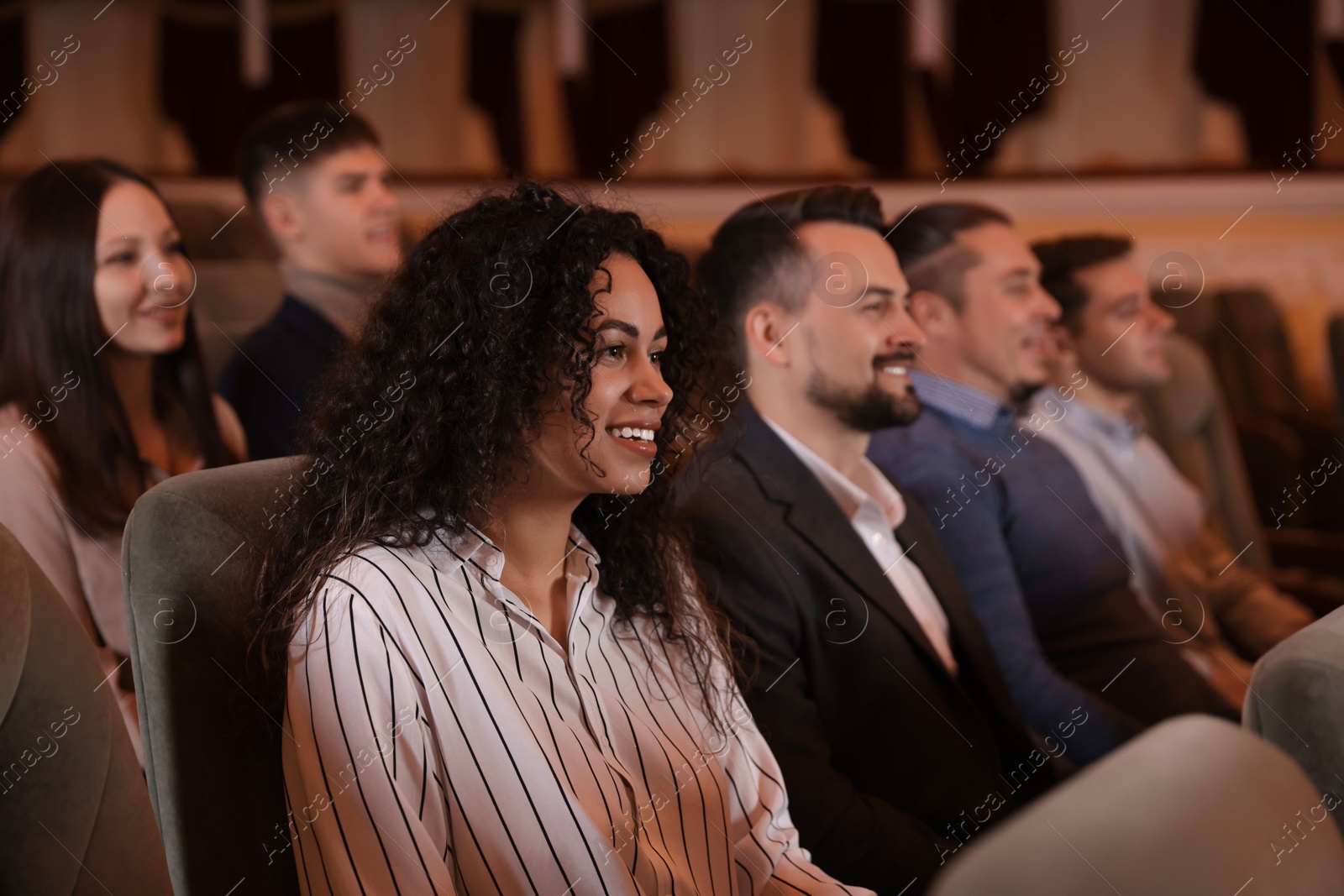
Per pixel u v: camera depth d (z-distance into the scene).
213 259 2.04
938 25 2.59
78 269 1.65
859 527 1.45
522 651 0.86
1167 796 0.37
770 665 1.24
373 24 2.55
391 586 0.82
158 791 0.81
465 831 0.81
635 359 0.90
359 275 2.00
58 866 0.76
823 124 2.65
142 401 1.70
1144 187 2.56
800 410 1.53
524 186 0.92
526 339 0.86
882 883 1.18
